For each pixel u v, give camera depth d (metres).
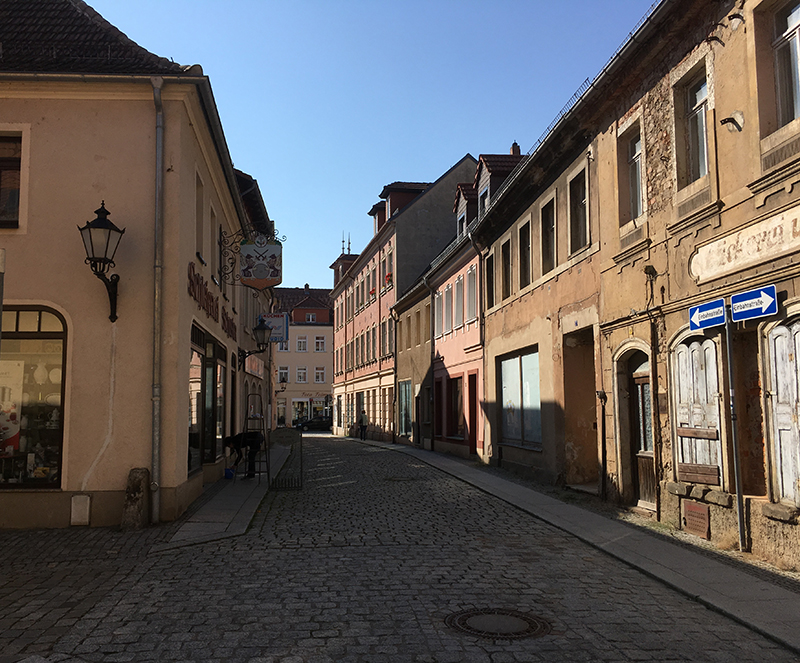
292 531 10.09
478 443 22.88
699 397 9.56
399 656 4.97
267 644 5.21
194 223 12.37
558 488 15.02
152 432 10.48
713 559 8.09
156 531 9.84
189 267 11.76
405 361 35.53
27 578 7.33
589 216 13.55
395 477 18.09
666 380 10.45
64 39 11.60
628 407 12.22
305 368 72.38
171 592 6.72
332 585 6.99
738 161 8.59
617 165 12.30
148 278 10.79
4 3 12.20
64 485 10.36
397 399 37.31
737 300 8.49
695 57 9.66
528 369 18.23
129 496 10.07
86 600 6.46
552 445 15.75
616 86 11.97
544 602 6.40
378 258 41.78
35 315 10.72
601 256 12.93
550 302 15.98
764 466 8.30
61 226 10.79
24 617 5.92
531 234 17.55
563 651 5.08
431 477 18.11
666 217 10.45
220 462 16.70
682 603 6.39
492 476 17.83
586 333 14.79
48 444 10.52
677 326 10.10
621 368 12.27
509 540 9.48
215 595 6.61
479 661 4.88
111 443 10.48
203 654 5.01
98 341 10.62
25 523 10.24
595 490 13.65
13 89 10.87
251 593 6.68
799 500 7.52
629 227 11.72
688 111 10.22
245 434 17.22
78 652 5.05
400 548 8.90
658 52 10.66
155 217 10.85
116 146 10.98
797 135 7.54
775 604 6.17
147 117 11.05
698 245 9.50
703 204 9.38
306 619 5.83
